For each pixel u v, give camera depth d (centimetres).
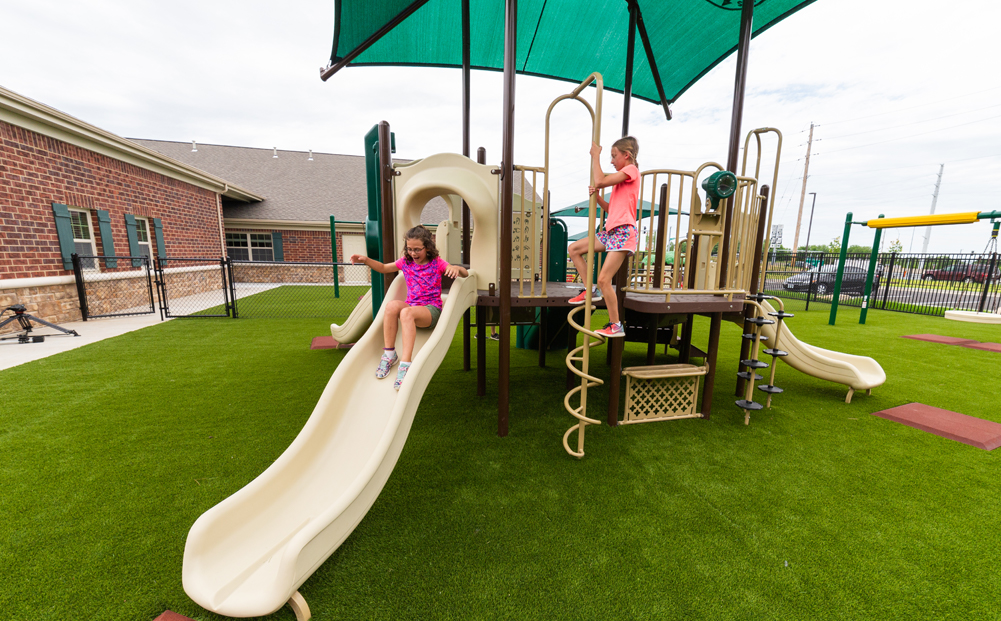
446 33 500
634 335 521
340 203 1833
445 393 432
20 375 454
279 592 151
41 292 705
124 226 912
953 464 283
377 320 296
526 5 475
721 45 502
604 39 518
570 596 169
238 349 587
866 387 403
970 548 199
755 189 363
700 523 217
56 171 730
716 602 167
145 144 1886
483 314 405
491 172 312
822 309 1126
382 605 164
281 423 336
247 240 1677
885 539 206
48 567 181
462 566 185
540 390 445
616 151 286
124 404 373
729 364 559
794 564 188
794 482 259
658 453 298
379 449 197
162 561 186
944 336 738
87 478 252
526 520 218
